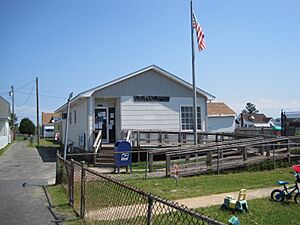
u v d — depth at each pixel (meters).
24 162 21.97
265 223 7.05
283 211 7.97
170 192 10.30
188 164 14.68
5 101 40.62
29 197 10.40
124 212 6.54
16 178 14.95
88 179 7.90
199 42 19.30
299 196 9.06
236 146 15.56
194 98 19.20
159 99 22.88
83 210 7.80
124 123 21.97
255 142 16.48
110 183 6.88
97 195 7.32
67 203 9.31
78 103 25.14
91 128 21.23
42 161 22.53
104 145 20.94
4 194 10.96
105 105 22.72
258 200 9.07
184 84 23.39
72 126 28.53
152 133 21.94
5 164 20.84
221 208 8.16
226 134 20.98
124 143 15.45
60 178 12.73
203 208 8.18
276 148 18.84
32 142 45.91
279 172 14.73
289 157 16.95
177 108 23.33
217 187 11.08
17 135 80.25
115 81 21.72
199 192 10.22
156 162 18.27
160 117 22.80
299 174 10.29
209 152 14.84
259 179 12.69
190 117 23.72
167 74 22.89
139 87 22.48
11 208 8.89
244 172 15.20
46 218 7.82
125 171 15.54
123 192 6.70
